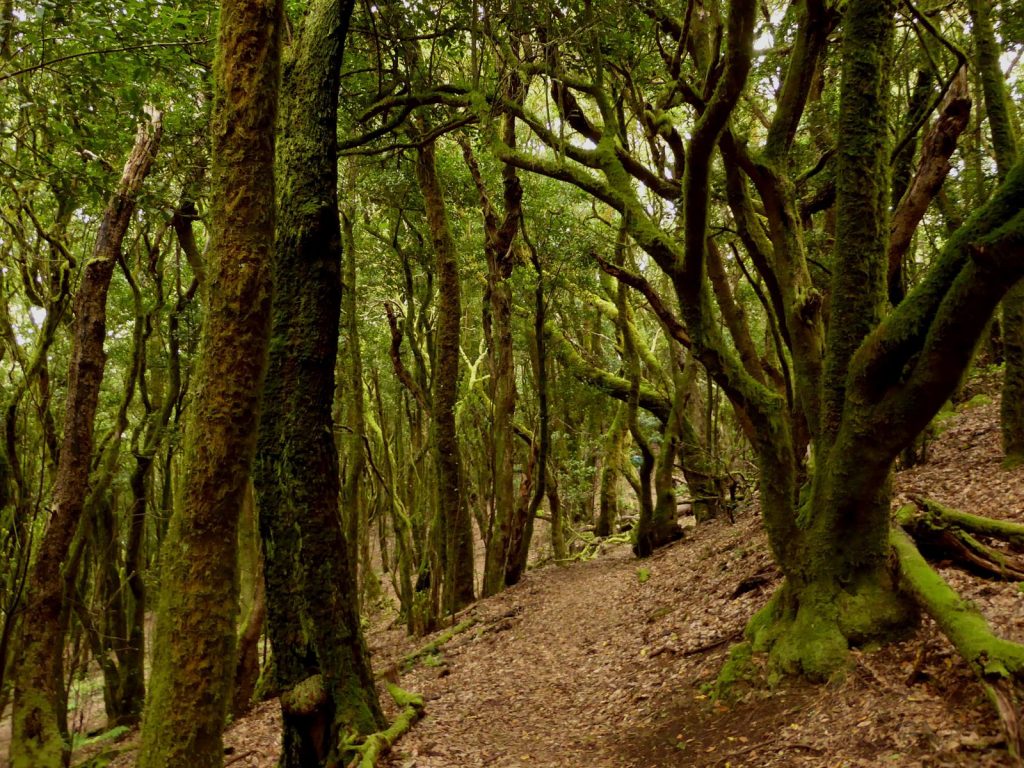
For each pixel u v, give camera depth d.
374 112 9.03
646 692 6.64
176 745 2.69
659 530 14.77
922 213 6.34
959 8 9.80
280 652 5.85
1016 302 8.38
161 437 11.88
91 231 10.40
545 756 5.79
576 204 17.14
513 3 7.53
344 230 14.12
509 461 15.15
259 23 2.89
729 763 4.46
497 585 15.05
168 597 2.80
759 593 7.63
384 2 8.27
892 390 4.65
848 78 5.10
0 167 6.57
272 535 5.80
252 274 2.88
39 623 5.73
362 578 19.73
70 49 6.41
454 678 9.48
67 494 5.87
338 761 5.53
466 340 22.80
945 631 4.14
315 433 5.80
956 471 9.12
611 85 9.01
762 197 6.36
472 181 15.08
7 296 9.09
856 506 5.09
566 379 21.14
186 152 9.11
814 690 4.85
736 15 4.13
